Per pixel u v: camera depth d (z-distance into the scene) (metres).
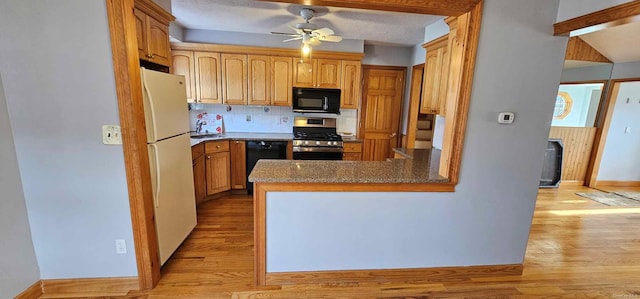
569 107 7.31
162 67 2.66
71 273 1.90
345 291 2.04
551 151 4.77
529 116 1.95
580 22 1.66
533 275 2.29
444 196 2.04
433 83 2.99
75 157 1.74
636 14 1.40
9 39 1.56
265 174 1.93
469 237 2.15
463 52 1.80
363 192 1.98
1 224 1.63
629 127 4.75
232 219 3.21
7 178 1.65
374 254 2.11
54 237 1.83
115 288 1.95
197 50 3.82
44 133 1.69
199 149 3.43
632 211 3.77
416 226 2.08
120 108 1.69
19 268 1.74
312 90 4.10
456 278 2.21
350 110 4.61
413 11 1.76
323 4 1.67
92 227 1.85
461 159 1.97
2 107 1.61
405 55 4.60
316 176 1.92
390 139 4.86
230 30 3.86
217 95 3.97
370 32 3.65
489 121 1.92
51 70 1.61
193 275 2.16
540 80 1.90
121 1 1.58
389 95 4.73
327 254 2.07
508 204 2.11
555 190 4.67
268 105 4.11
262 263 2.02
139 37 2.09
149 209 1.93
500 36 1.80
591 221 3.42
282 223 1.97
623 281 2.26
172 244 2.33
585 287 2.17
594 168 4.86
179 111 2.45
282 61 4.02
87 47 1.61
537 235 3.03
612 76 4.48
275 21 3.34
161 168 2.12
